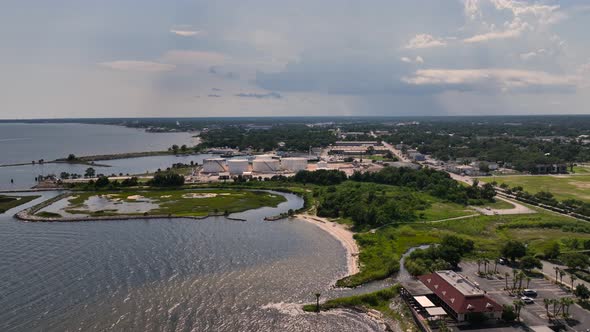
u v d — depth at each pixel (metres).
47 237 184.12
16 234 188.75
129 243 176.12
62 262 152.12
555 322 109.44
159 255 161.38
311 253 166.38
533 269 146.12
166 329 107.25
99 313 114.62
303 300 125.44
